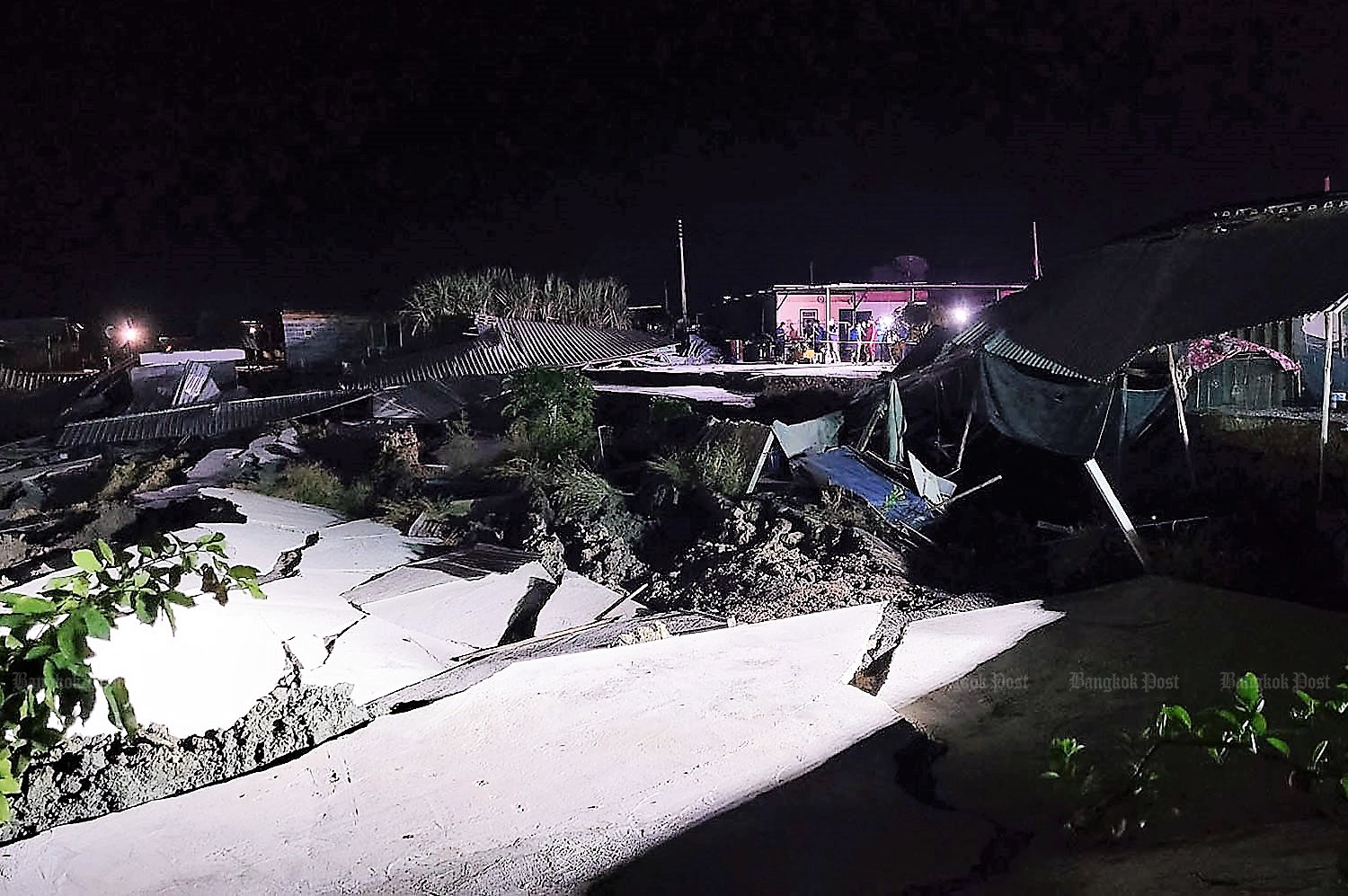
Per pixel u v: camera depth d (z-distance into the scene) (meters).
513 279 24.62
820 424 12.05
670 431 13.71
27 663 4.51
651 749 5.01
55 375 28.22
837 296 32.03
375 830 4.36
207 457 15.23
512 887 3.90
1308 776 2.92
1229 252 10.07
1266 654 6.07
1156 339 9.45
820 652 6.33
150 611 5.08
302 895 3.90
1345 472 9.42
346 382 20.97
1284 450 10.50
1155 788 4.09
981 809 4.53
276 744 5.22
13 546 11.32
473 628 7.51
